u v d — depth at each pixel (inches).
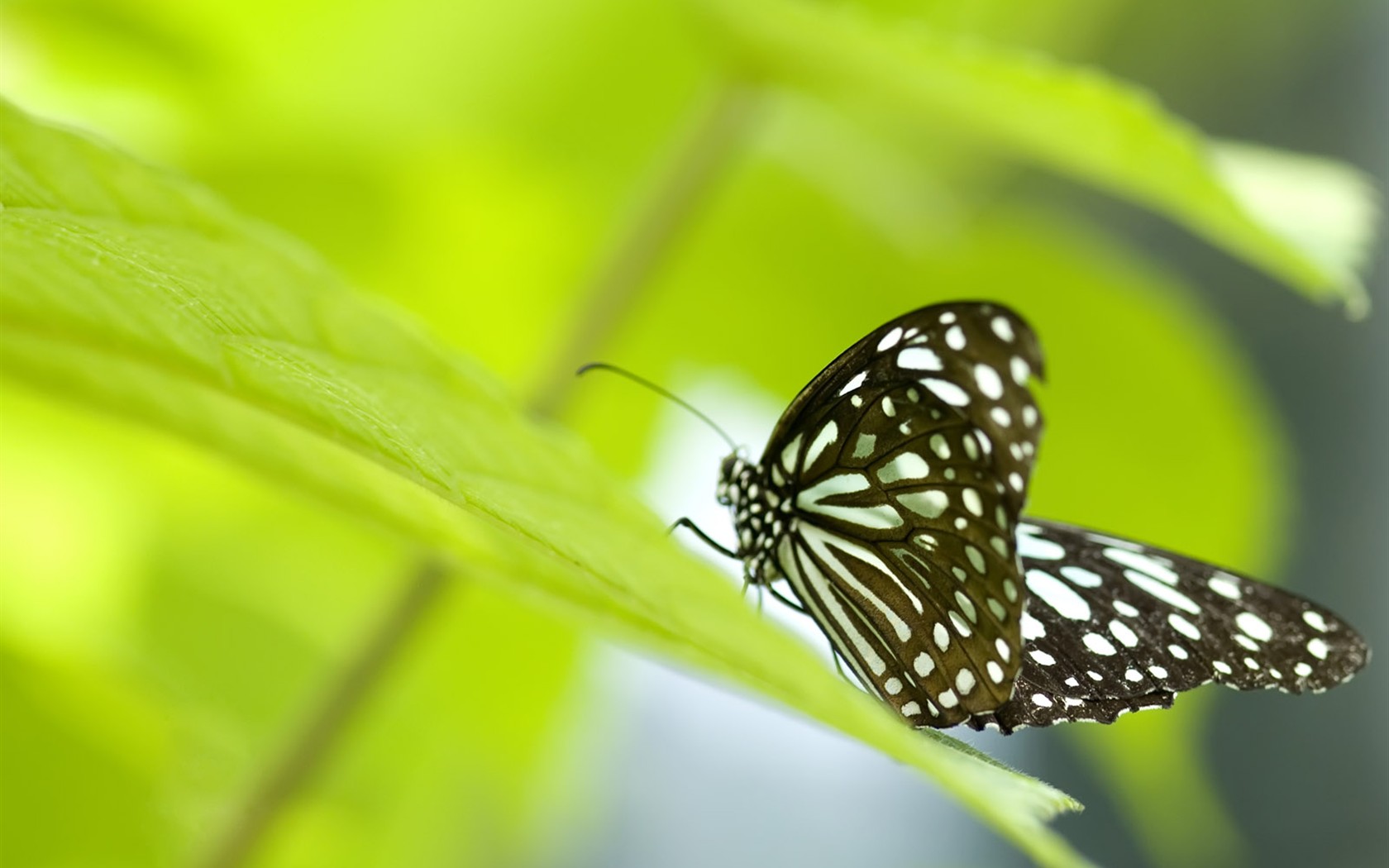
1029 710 22.7
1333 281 21.7
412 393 17.1
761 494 23.3
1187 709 24.2
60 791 23.3
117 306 16.2
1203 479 24.2
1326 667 22.4
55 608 24.4
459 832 25.1
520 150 24.7
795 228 24.5
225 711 24.8
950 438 22.7
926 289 24.5
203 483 24.6
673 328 24.9
